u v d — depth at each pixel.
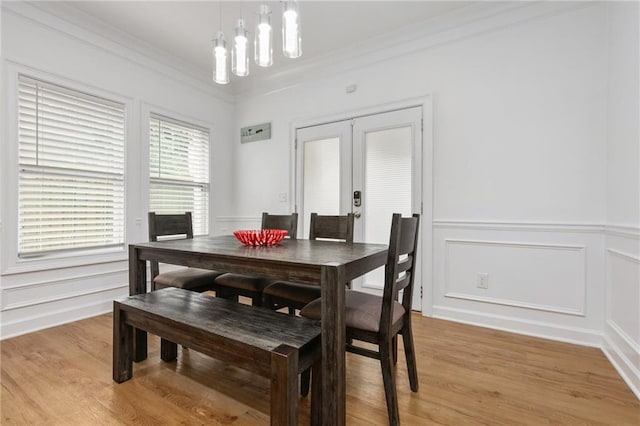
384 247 1.79
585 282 2.16
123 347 1.65
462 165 2.62
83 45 2.68
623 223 1.83
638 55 1.69
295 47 1.79
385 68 2.99
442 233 2.70
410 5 2.48
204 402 1.48
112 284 2.88
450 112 2.67
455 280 2.64
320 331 1.30
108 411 1.41
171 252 1.71
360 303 1.48
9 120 2.26
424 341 2.21
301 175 3.56
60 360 1.88
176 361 1.88
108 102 2.87
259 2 2.44
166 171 3.39
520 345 2.14
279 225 2.57
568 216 2.22
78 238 2.68
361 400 1.51
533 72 2.35
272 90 3.78
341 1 2.43
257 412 1.42
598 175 2.13
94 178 2.78
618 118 1.92
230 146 4.11
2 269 2.22
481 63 2.54
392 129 2.97
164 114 3.32
